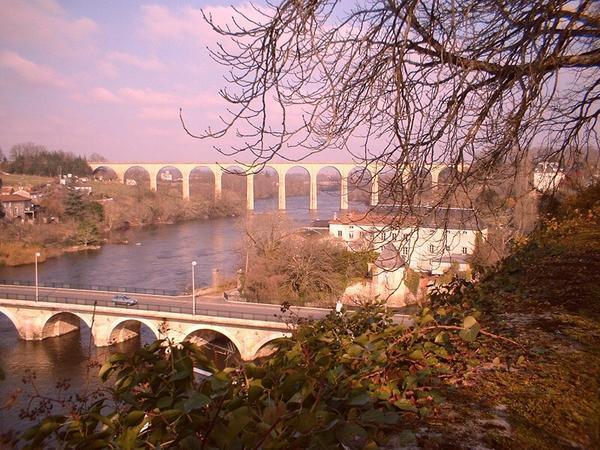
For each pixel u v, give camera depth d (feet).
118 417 7.54
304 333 11.59
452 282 19.66
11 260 167.94
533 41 12.47
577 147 20.22
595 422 8.50
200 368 8.96
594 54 14.25
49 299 107.55
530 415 8.80
